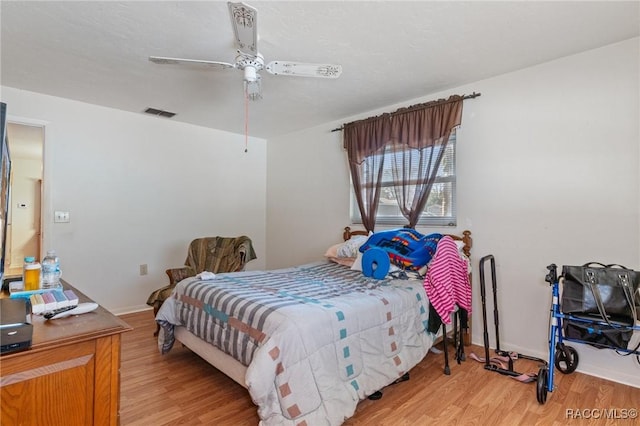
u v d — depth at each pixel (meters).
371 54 2.44
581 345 2.44
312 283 2.60
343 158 4.10
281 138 4.94
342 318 1.88
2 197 1.53
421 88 3.10
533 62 2.59
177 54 2.47
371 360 1.96
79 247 3.58
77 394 1.06
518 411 1.96
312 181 4.48
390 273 2.78
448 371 2.39
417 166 3.28
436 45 2.31
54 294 1.37
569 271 2.06
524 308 2.71
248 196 5.01
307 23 2.04
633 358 2.24
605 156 2.35
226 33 2.18
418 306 2.36
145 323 3.51
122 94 3.31
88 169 3.62
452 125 3.00
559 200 2.54
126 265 3.89
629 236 2.26
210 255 3.86
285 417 1.60
